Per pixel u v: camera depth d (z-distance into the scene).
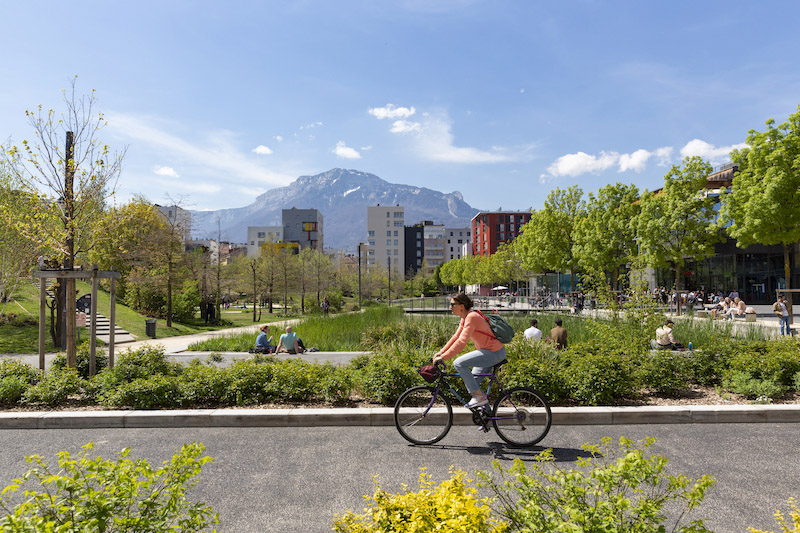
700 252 34.56
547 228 50.84
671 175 35.88
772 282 45.62
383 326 19.48
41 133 10.61
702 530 2.53
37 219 10.99
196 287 38.78
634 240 41.94
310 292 60.53
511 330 5.96
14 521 2.26
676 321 18.03
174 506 2.55
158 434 6.49
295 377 7.89
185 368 9.20
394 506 2.75
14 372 8.50
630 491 4.39
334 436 6.37
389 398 7.73
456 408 7.03
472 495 2.75
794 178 26.31
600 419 6.89
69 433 6.57
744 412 6.91
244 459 5.46
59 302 19.59
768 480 4.73
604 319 13.09
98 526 2.31
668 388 8.08
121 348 19.94
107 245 30.28
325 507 4.19
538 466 2.94
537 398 5.99
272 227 196.38
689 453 5.54
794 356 8.52
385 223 176.00
